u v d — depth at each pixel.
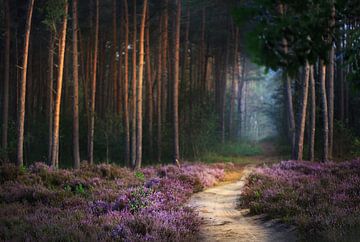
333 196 11.56
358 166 17.83
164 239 8.53
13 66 36.66
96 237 8.34
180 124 35.34
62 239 8.27
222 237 9.63
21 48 35.59
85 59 40.50
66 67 37.03
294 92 38.19
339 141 27.38
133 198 12.38
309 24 3.40
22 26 32.94
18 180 16.09
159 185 16.34
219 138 44.12
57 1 21.73
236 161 33.38
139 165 25.20
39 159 31.08
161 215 10.47
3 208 11.94
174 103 27.20
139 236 8.62
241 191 16.80
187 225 10.08
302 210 10.70
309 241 8.02
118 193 13.81
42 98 40.75
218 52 52.19
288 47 3.48
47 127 33.16
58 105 22.05
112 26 35.69
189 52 49.84
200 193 17.27
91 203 12.31
